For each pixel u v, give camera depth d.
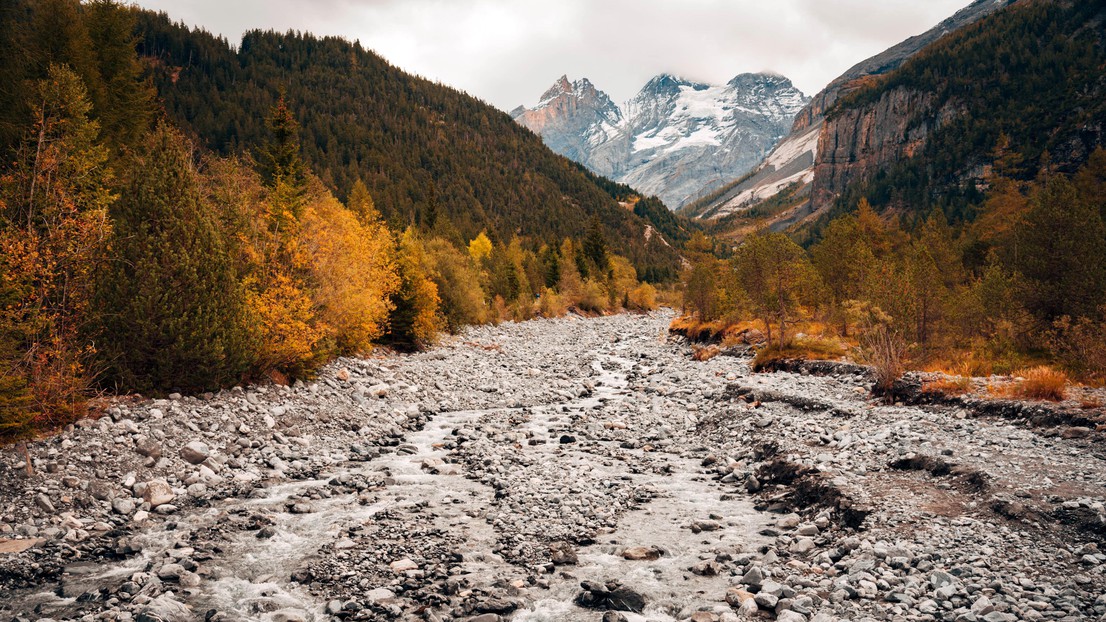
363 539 11.40
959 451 13.88
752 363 33.38
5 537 10.59
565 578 9.85
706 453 18.69
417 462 17.48
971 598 8.15
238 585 9.51
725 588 9.44
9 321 13.79
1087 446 13.68
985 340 28.23
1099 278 27.12
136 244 17.75
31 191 17.28
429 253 59.06
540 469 16.42
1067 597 7.88
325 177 150.62
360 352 35.16
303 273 28.44
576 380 35.69
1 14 27.19
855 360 27.39
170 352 18.08
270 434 18.25
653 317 112.50
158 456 14.80
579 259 124.44
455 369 35.81
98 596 8.92
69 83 19.78
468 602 8.96
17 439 13.46
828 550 10.42
